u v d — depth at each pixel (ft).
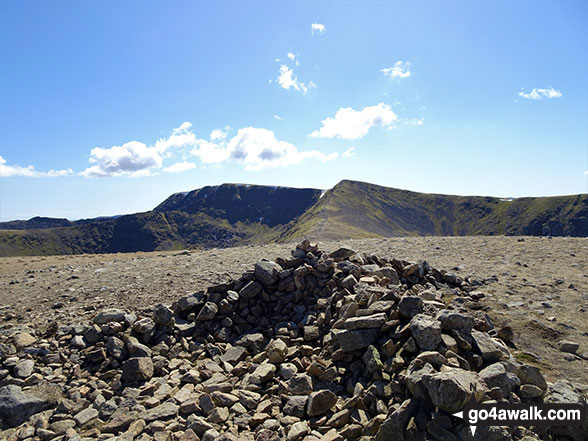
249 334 15.93
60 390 12.51
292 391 11.95
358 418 10.48
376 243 35.42
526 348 12.77
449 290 17.56
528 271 20.72
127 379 13.12
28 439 10.73
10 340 14.38
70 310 17.38
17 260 44.68
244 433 10.54
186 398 12.01
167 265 27.55
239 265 24.93
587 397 10.17
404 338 11.90
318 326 15.34
